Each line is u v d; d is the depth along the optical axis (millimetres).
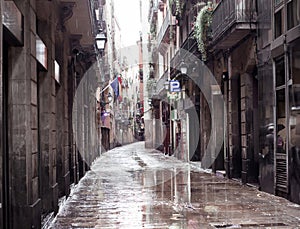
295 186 11820
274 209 10922
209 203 11930
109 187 16047
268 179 13789
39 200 8492
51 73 10828
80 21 16078
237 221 9500
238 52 17047
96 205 11922
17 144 7688
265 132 14039
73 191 15070
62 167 13242
